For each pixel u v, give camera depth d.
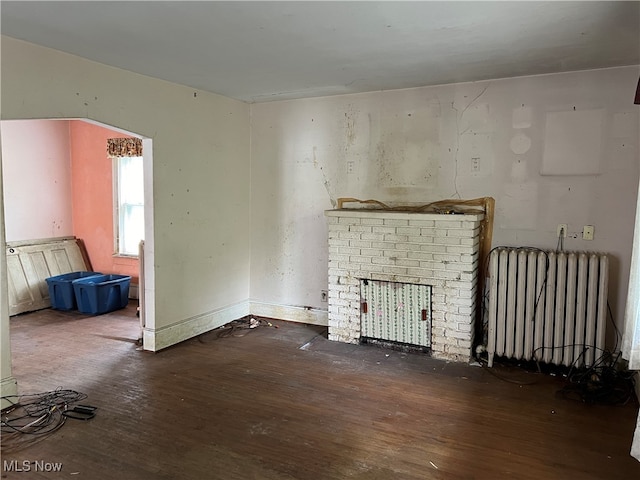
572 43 2.83
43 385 3.26
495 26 2.53
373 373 3.54
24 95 2.80
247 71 3.52
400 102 4.16
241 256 4.93
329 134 4.50
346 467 2.34
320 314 4.72
